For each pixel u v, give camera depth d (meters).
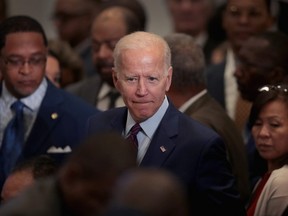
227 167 8.76
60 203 6.69
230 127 10.27
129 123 8.77
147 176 6.05
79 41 16.41
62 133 10.17
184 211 6.05
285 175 9.00
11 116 10.27
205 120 9.95
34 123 10.20
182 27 16.14
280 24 13.74
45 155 9.38
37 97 10.27
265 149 9.55
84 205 6.52
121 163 6.48
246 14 13.17
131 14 11.91
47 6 20.25
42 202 6.67
